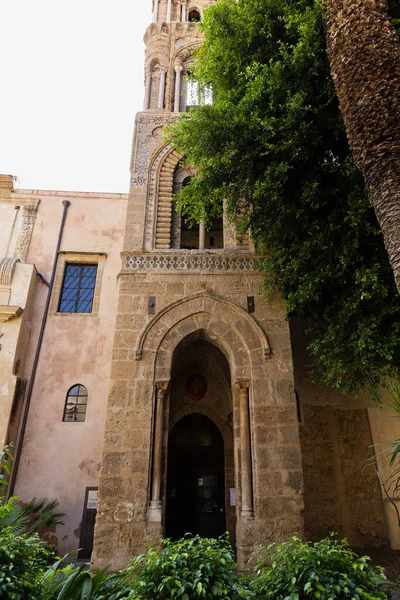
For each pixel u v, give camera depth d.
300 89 8.47
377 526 13.05
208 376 14.18
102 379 14.58
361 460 13.85
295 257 9.40
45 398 14.17
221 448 14.11
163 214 12.53
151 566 4.50
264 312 11.10
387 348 7.96
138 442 9.71
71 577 4.30
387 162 5.75
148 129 13.59
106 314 15.43
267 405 10.15
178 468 13.95
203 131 9.00
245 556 8.90
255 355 10.63
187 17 17.23
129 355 10.52
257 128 8.41
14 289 14.67
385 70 6.11
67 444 13.72
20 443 13.45
